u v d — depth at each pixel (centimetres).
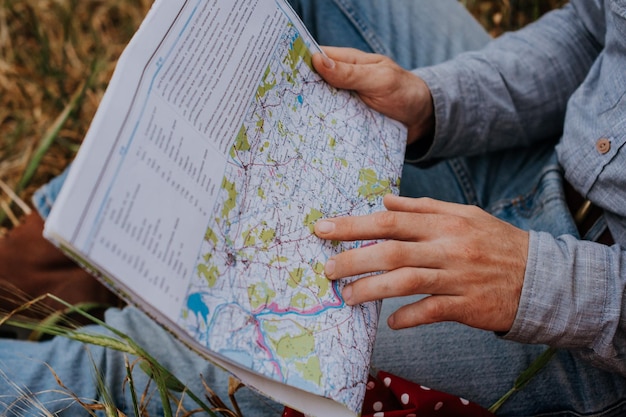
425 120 89
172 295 50
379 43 103
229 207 58
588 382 78
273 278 58
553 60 93
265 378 55
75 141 145
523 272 68
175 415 78
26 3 160
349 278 64
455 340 80
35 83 151
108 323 83
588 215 85
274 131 65
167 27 57
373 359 79
